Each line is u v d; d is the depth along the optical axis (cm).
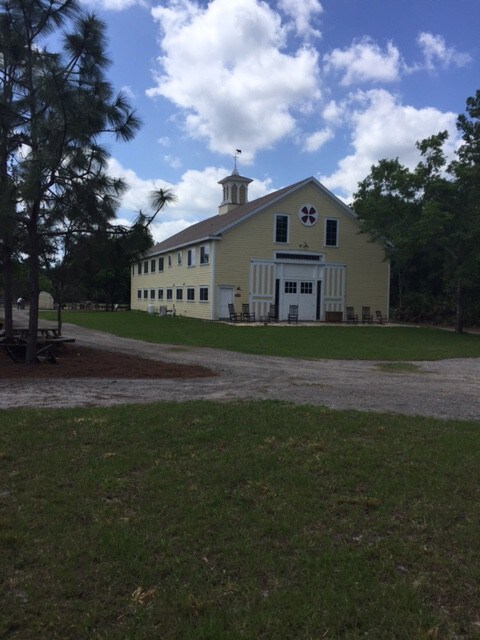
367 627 269
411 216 2791
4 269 1362
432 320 3712
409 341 2169
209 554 338
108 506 405
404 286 4109
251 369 1206
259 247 3212
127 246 1127
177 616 277
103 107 1012
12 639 259
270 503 412
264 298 3228
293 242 3291
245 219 3169
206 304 3209
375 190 2908
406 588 301
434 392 933
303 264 3325
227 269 3142
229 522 381
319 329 2656
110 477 459
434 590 301
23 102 1027
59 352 1403
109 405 743
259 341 1956
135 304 5003
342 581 308
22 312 4381
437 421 674
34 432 587
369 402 809
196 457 514
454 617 278
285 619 274
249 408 718
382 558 334
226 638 260
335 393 888
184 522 379
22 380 975
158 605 285
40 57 1009
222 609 282
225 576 313
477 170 2577
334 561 329
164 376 1050
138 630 266
